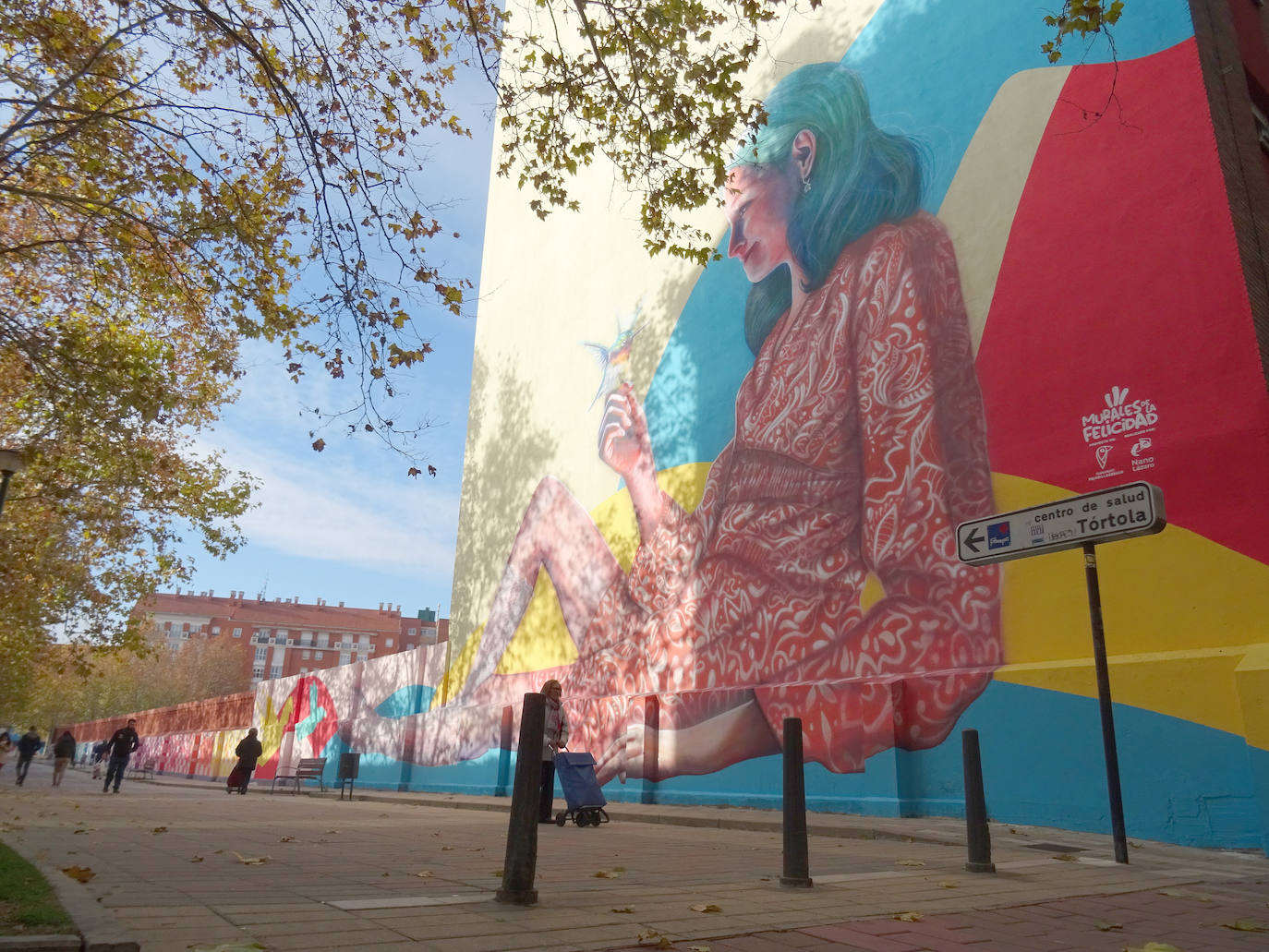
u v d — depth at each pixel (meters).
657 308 17.73
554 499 20.05
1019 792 9.45
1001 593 10.27
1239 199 9.28
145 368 10.88
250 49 6.35
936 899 4.64
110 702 73.81
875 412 12.34
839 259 13.51
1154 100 9.91
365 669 27.48
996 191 11.41
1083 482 9.66
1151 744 8.46
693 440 15.88
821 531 12.78
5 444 13.90
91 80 7.38
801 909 4.24
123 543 18.12
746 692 13.25
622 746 15.62
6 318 9.39
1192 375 8.98
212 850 6.36
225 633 100.50
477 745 20.58
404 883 4.74
